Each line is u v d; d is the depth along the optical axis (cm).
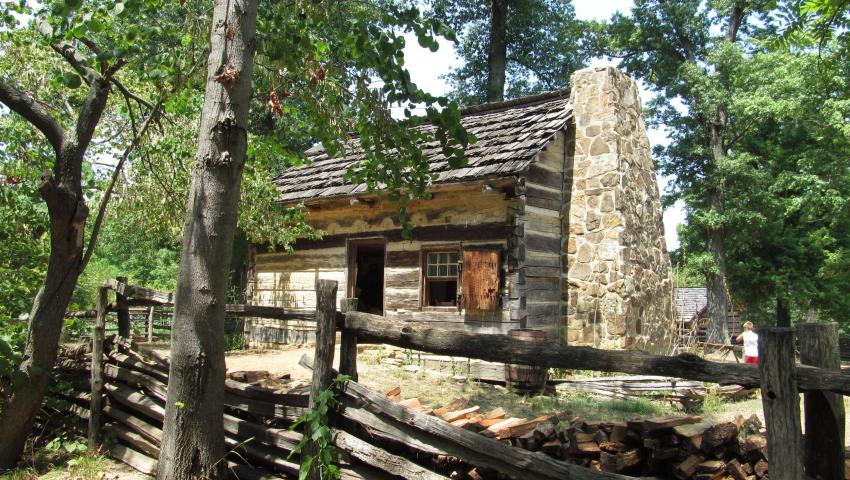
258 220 1020
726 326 2067
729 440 353
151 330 1465
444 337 396
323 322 445
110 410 654
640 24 2250
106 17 502
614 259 1105
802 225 2322
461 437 367
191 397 455
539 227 1112
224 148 466
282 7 563
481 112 1404
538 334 903
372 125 569
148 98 853
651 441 364
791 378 264
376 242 1230
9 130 714
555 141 1176
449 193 1097
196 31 589
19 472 555
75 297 1481
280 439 477
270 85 615
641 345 1143
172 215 866
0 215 691
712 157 2128
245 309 539
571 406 788
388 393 504
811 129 1881
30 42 722
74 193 574
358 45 488
